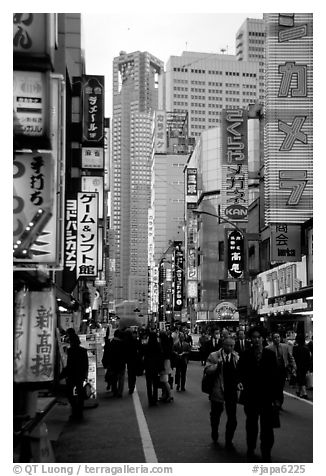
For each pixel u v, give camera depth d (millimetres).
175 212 174125
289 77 33188
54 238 9836
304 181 33062
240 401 9727
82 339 20781
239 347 18812
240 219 48406
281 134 33188
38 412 12742
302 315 34062
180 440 11016
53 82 11156
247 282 55031
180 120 184375
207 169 95375
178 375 20500
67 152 32000
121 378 18484
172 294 106250
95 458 9477
